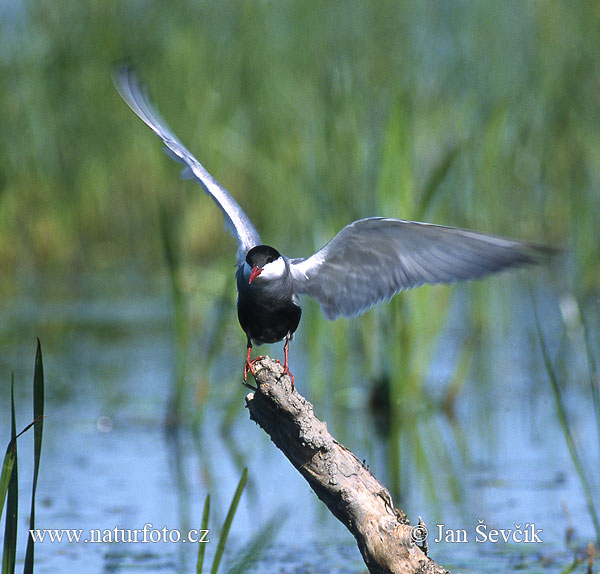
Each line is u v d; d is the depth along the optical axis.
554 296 17.83
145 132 21.56
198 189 20.83
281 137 18.95
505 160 17.47
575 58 18.73
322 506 10.23
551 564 8.58
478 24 18.84
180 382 12.84
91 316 17.69
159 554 8.95
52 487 10.53
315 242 13.50
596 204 17.94
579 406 13.25
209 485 10.70
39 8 20.55
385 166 12.53
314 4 19.69
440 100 18.11
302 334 16.58
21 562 8.75
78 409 13.12
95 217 21.84
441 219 14.47
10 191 20.72
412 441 12.12
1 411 12.98
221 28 20.78
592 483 10.54
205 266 19.80
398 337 12.79
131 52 20.98
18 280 20.64
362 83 15.52
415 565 6.63
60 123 21.03
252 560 7.28
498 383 14.27
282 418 6.63
